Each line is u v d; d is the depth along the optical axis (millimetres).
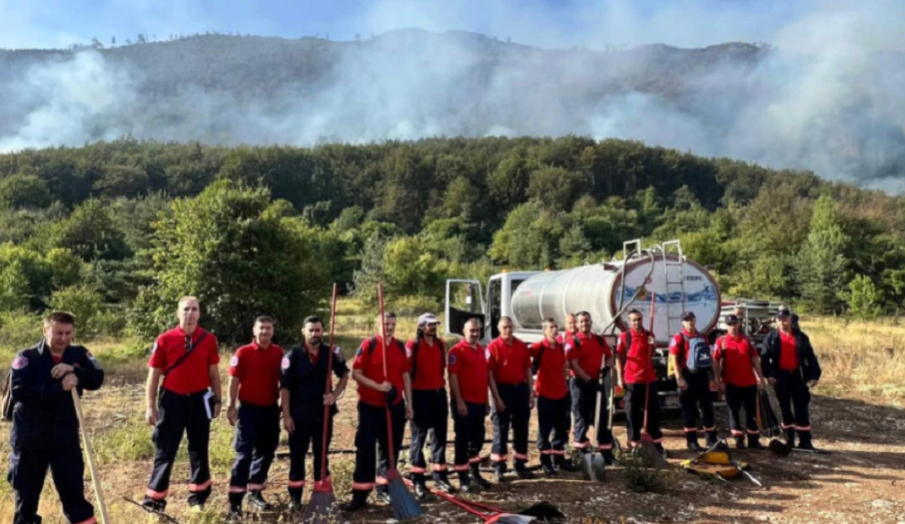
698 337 9164
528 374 7891
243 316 22500
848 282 43281
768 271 45812
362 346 6844
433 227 112062
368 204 142625
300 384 6598
